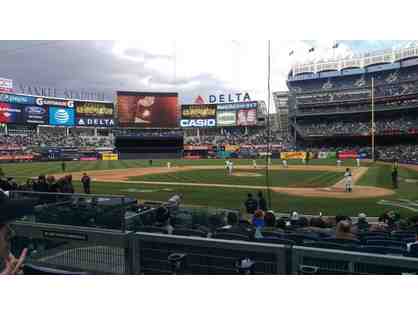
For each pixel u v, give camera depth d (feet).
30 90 280.92
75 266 22.70
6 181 45.47
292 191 76.13
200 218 34.45
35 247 24.72
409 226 34.01
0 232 8.84
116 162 208.95
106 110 280.10
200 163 193.67
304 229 30.55
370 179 98.12
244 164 180.24
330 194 71.20
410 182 90.74
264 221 32.50
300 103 286.05
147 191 77.00
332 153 228.02
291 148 261.85
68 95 306.55
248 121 286.87
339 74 301.63
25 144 241.96
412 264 14.83
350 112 261.03
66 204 24.98
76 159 236.63
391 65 278.67
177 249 19.40
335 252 16.10
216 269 18.45
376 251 18.45
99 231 22.35
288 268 16.96
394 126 232.94
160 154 266.36
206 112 292.81
